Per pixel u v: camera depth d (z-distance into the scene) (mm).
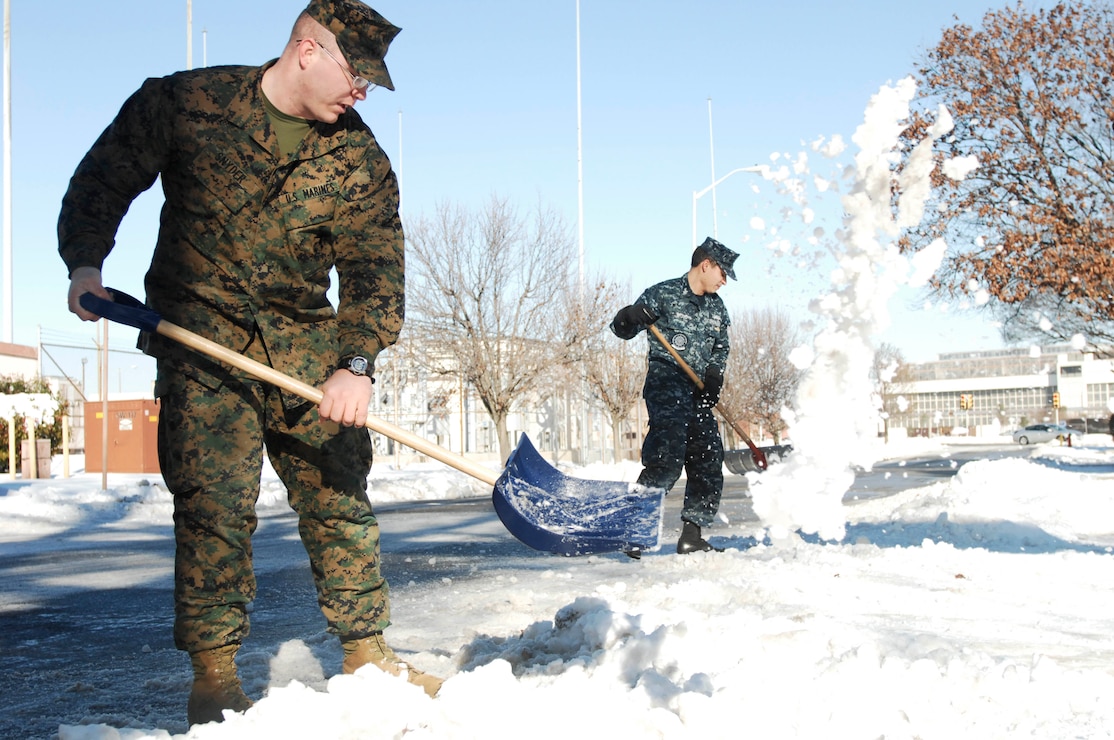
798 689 2523
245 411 2576
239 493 2543
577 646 3113
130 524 12539
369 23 2514
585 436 31047
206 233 2564
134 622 4801
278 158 2564
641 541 2789
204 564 2525
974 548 6008
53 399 21484
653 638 2861
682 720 2297
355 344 2615
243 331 2625
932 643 3080
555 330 27672
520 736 2227
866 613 3992
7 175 27469
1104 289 17141
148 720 2787
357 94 2539
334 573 2752
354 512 2744
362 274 2701
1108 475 13430
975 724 2428
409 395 30203
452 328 26797
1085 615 4074
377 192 2723
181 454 2512
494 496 2754
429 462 30516
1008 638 3562
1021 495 8859
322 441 2678
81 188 2535
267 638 4039
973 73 18156
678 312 5949
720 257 5941
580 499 2977
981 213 17516
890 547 6133
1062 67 17875
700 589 4367
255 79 2580
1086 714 2549
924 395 83688
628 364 32062
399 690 2396
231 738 2219
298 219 2604
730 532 7887
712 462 6020
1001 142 17875
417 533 9516
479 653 3205
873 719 2361
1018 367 80625
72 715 2889
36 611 5195
